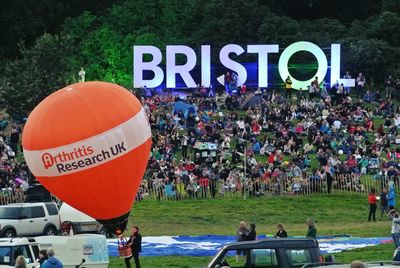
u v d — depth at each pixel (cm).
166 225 7894
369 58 12675
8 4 13888
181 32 13788
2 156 9075
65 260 5528
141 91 11838
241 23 13512
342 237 7075
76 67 12900
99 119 5228
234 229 7738
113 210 5356
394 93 12112
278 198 8669
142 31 13562
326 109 10956
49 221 7275
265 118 10556
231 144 9969
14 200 8231
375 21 14012
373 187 8869
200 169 8806
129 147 5288
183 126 10406
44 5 14000
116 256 6600
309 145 9712
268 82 12025
